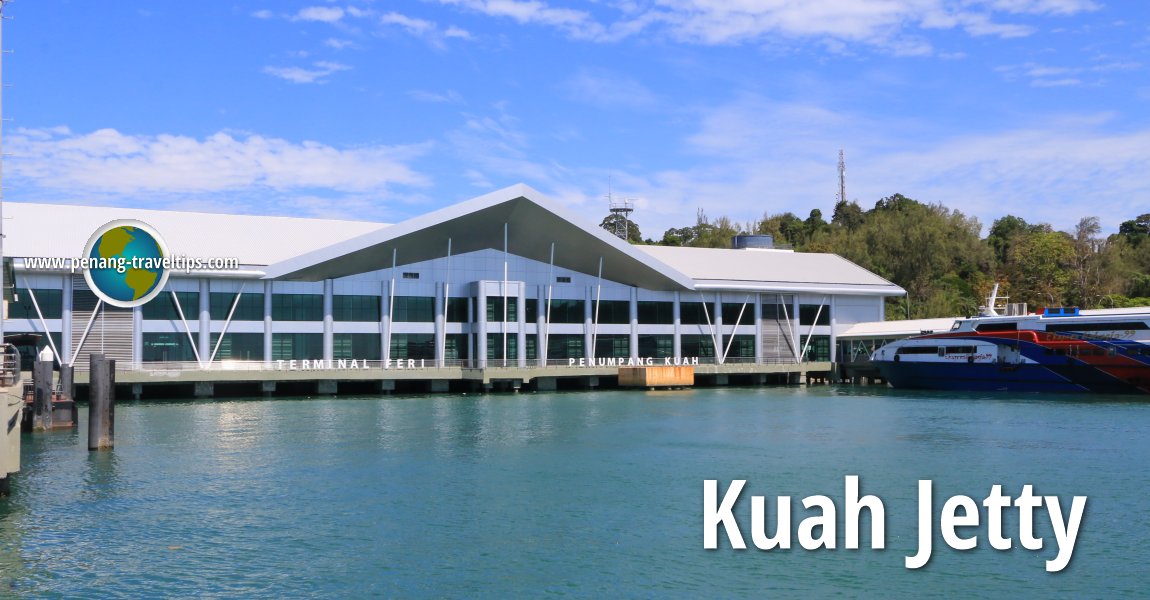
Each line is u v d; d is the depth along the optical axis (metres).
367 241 82.94
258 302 82.56
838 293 108.25
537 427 55.69
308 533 30.12
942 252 160.50
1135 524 31.30
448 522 31.58
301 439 49.75
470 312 91.56
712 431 53.94
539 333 93.69
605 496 35.50
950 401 75.25
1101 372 78.75
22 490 36.16
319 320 85.25
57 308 75.62
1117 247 153.00
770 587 25.30
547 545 28.94
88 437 46.56
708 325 102.56
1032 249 146.62
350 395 81.56
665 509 33.47
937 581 25.80
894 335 102.88
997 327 86.38
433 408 68.19
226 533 30.12
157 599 24.14
